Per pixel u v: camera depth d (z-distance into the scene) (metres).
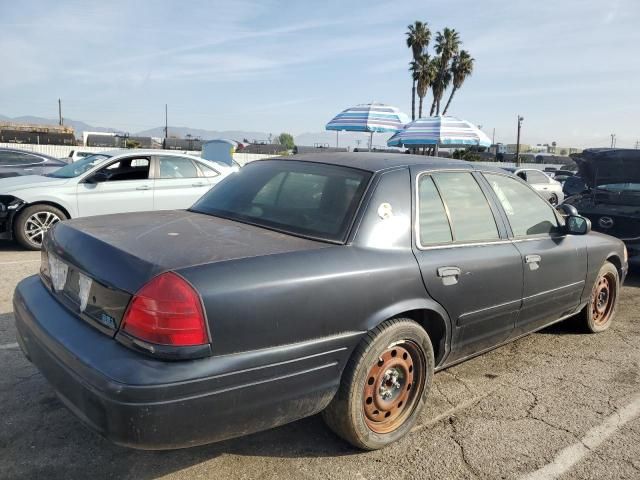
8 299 5.28
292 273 2.52
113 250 2.54
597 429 3.32
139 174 8.62
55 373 2.44
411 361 3.10
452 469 2.86
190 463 2.82
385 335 2.83
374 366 2.87
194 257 2.44
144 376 2.14
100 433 2.21
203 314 2.25
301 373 2.53
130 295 2.29
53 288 2.89
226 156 24.34
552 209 4.41
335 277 2.64
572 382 4.00
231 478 2.71
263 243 2.73
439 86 45.09
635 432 3.30
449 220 3.39
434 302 3.12
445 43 44.62
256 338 2.38
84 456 2.83
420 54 44.03
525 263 3.79
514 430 3.28
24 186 7.76
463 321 3.34
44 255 3.11
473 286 3.36
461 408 3.54
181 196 8.82
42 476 2.65
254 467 2.81
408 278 2.95
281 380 2.46
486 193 3.78
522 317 3.91
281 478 2.73
